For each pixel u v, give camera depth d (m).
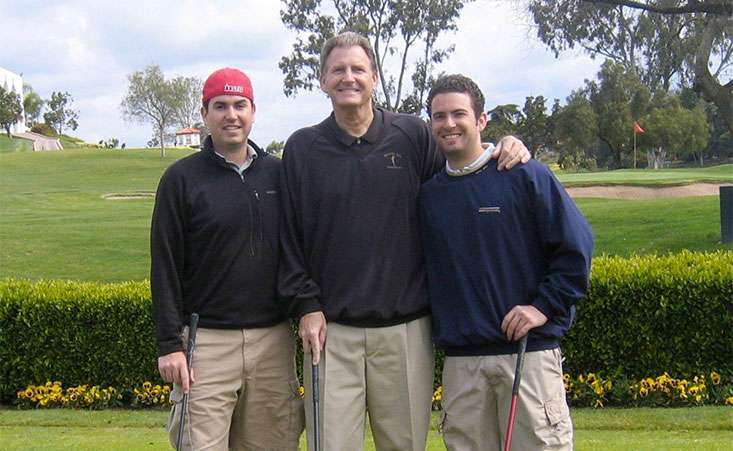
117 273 13.91
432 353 3.92
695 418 6.42
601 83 52.56
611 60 51.72
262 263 3.92
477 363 3.72
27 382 7.84
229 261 3.88
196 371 3.90
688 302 6.94
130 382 7.69
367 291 3.72
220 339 3.92
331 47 3.80
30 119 92.25
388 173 3.79
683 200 17.50
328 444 3.75
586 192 23.86
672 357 7.03
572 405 7.05
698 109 51.41
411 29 42.09
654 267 7.23
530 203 3.67
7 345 7.82
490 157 3.74
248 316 3.92
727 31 16.09
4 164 46.72
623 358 7.09
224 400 3.94
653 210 16.08
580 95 53.31
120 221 20.55
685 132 50.41
